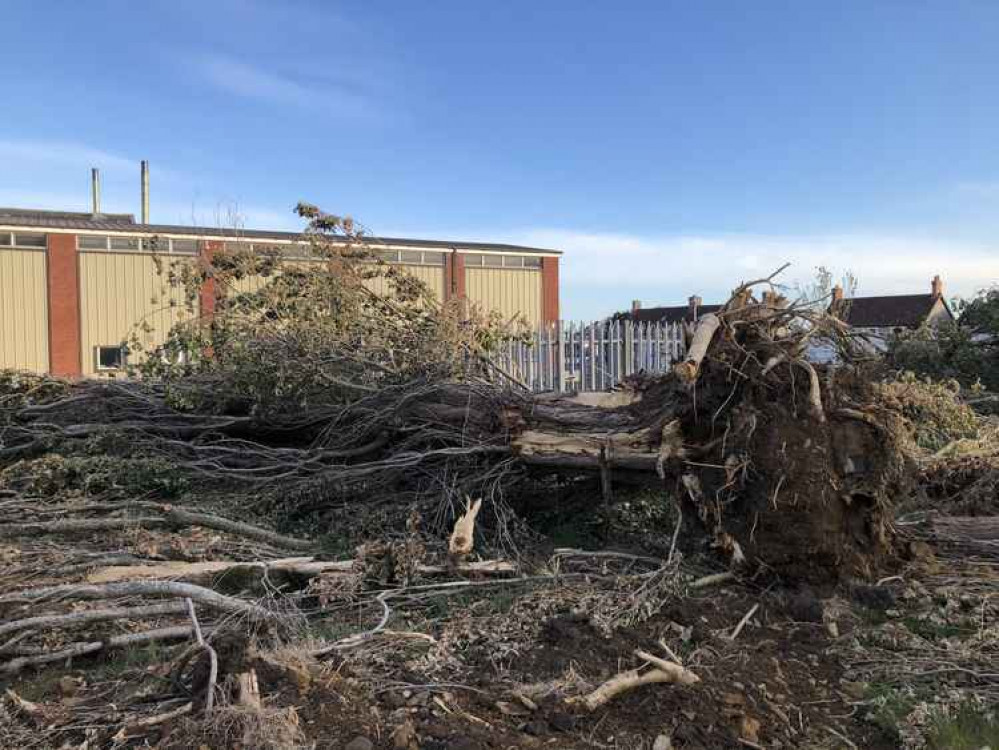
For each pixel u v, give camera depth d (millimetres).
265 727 2861
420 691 3430
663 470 5152
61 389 9414
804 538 4707
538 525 6449
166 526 6383
